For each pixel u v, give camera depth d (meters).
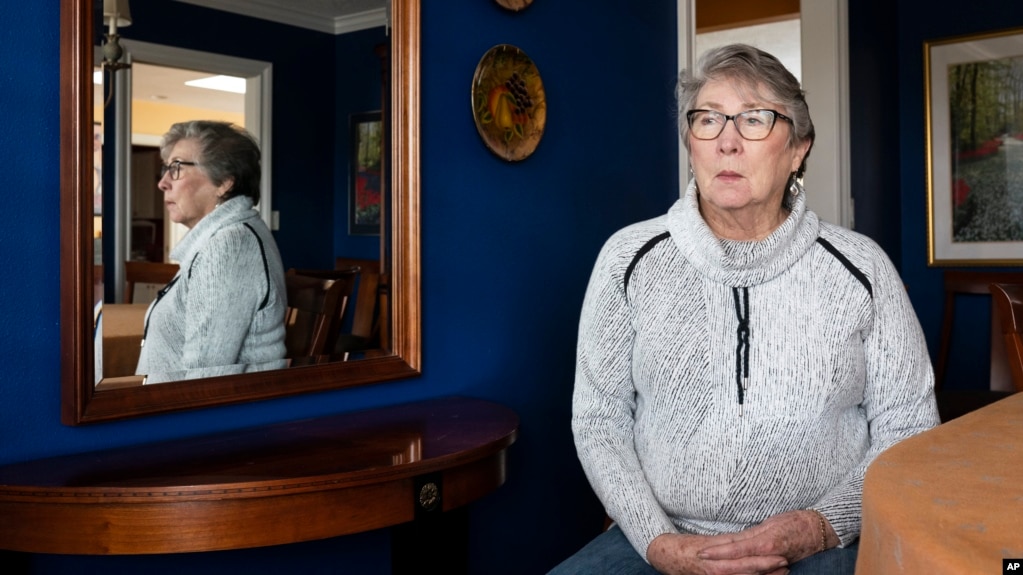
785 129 1.53
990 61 4.62
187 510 1.27
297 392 1.75
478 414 1.86
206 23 1.61
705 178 1.55
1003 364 2.93
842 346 1.52
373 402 1.92
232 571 1.80
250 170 1.68
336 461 1.43
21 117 1.40
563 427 2.46
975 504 0.71
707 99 1.55
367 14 1.88
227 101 1.64
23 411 1.41
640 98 2.78
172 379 1.56
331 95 1.82
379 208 1.91
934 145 4.81
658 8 2.88
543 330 2.38
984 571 0.56
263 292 1.70
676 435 1.55
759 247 1.52
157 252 1.54
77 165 1.41
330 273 1.82
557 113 2.43
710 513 1.52
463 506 1.63
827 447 1.52
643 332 1.59
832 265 1.56
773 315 1.52
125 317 1.49
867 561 0.74
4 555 1.38
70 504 1.25
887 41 4.75
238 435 1.63
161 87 1.54
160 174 1.54
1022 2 4.52
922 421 1.57
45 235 1.43
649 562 1.45
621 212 2.69
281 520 1.32
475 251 2.17
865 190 4.37
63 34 1.42
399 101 1.94
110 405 1.47
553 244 2.41
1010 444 0.93
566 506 2.49
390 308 1.95
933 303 4.86
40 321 1.42
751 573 1.34
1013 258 4.59
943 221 4.79
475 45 2.16
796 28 5.86
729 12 5.20
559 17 2.43
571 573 1.49
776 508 1.51
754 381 1.50
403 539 1.51
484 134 2.16
